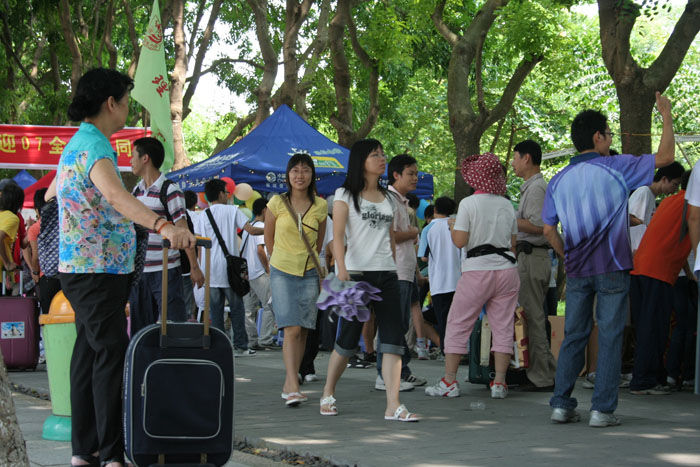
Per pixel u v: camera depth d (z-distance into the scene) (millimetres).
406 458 4516
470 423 5652
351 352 5961
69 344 5117
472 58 14727
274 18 23438
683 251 7020
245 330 10852
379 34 15992
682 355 7504
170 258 6297
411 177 7293
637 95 10773
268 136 12648
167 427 3754
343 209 5715
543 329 7246
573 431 5348
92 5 23312
